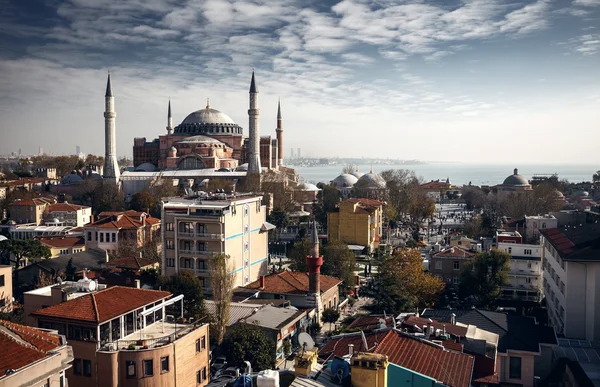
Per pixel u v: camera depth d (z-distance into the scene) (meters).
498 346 62.41
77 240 147.50
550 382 64.38
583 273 83.44
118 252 126.81
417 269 107.69
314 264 91.81
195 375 59.69
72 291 67.12
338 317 92.81
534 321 71.56
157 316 64.00
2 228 169.75
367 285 126.38
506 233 137.25
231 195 119.81
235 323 76.50
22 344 37.84
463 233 190.75
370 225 173.62
